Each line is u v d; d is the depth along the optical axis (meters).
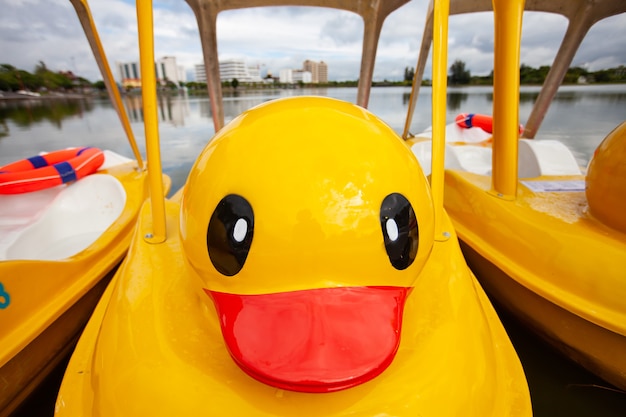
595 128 7.32
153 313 1.19
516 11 1.88
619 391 1.83
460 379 1.05
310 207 0.86
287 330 0.83
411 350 1.05
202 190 0.97
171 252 1.50
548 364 2.02
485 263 2.20
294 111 0.96
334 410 0.91
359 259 0.90
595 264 1.64
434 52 1.59
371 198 0.89
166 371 1.01
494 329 1.46
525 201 2.12
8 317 1.66
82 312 2.12
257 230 0.88
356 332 0.83
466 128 4.66
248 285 0.92
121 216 2.71
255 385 0.96
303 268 0.89
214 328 1.12
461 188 2.43
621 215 1.69
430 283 1.33
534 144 3.09
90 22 2.76
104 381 1.08
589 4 3.55
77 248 2.83
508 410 1.15
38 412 1.87
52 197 3.10
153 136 1.55
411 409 0.94
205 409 0.93
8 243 2.55
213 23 3.47
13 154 6.21
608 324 1.55
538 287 1.77
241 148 0.93
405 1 3.07
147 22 1.50
